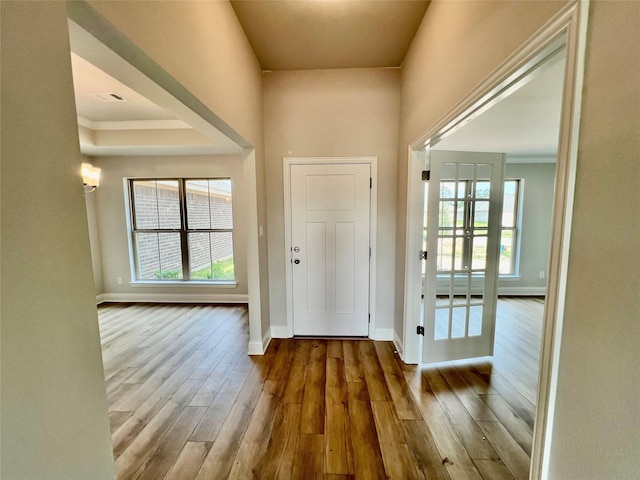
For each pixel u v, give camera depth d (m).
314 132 2.79
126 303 4.38
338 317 3.03
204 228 4.42
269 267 2.98
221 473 1.43
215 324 3.50
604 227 0.65
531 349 2.81
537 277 4.87
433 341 2.46
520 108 2.41
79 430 0.73
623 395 0.62
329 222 2.91
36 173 0.61
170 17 1.18
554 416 0.82
